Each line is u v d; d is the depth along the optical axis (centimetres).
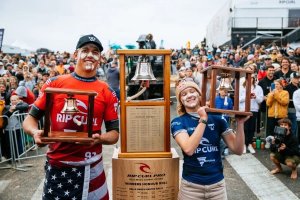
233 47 1570
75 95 271
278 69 842
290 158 555
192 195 295
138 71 344
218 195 295
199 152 294
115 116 289
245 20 1567
